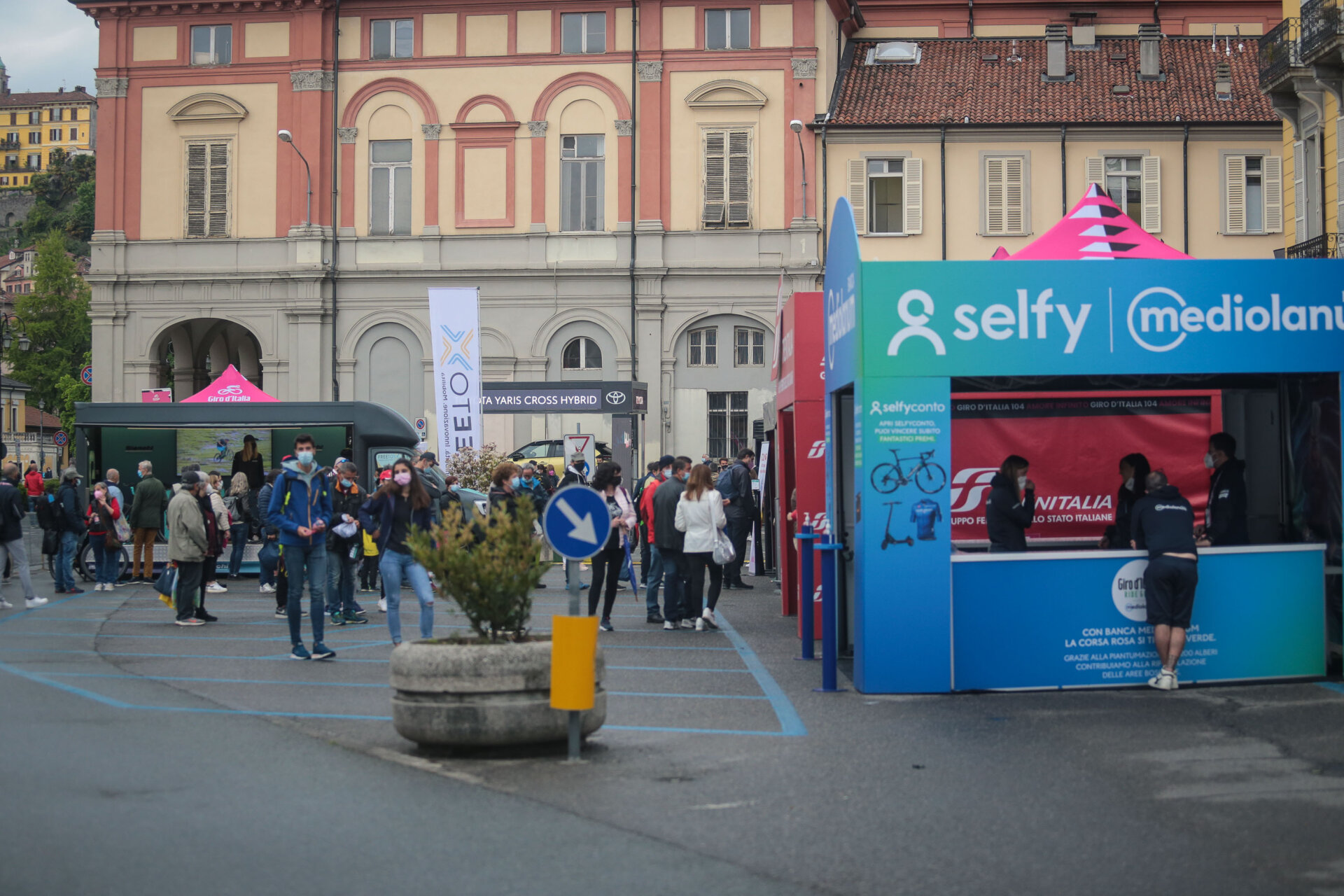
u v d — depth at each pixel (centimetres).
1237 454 1275
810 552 1237
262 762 775
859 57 3719
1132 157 3491
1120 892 541
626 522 1486
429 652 798
